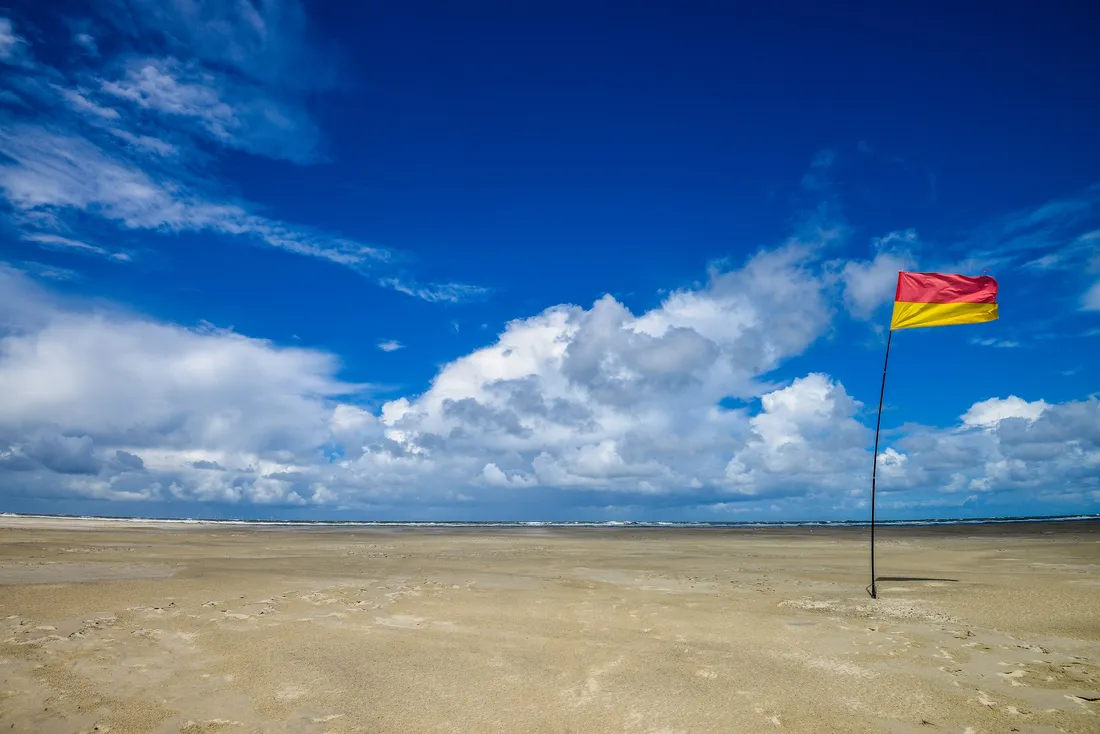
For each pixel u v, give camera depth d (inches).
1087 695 300.4
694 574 746.8
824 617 485.7
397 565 832.3
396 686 320.5
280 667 351.6
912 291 571.2
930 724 268.2
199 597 555.5
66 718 274.7
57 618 458.6
